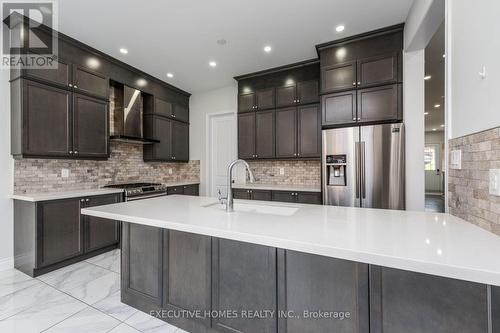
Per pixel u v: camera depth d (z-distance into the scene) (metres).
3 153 2.64
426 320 0.97
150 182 4.55
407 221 1.37
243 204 2.09
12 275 2.55
